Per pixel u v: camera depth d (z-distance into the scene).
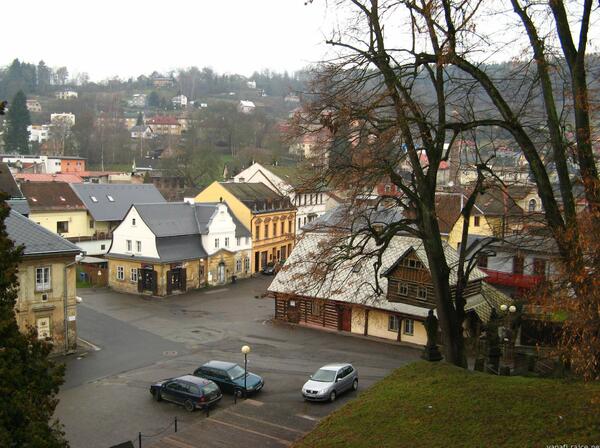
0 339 12.49
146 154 146.50
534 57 14.80
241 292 56.22
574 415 13.29
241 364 34.16
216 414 22.73
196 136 141.75
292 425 21.91
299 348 37.81
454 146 21.50
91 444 23.09
